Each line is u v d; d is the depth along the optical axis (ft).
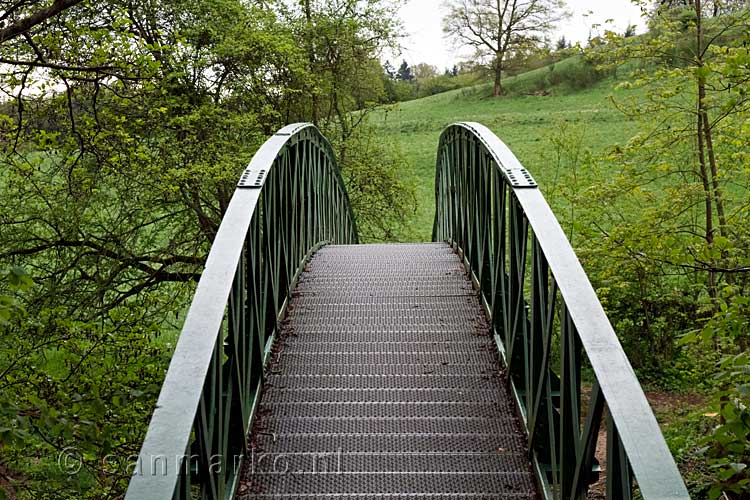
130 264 33.96
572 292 8.36
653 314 37.06
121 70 22.75
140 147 27.43
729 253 22.34
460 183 22.48
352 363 14.40
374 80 51.47
